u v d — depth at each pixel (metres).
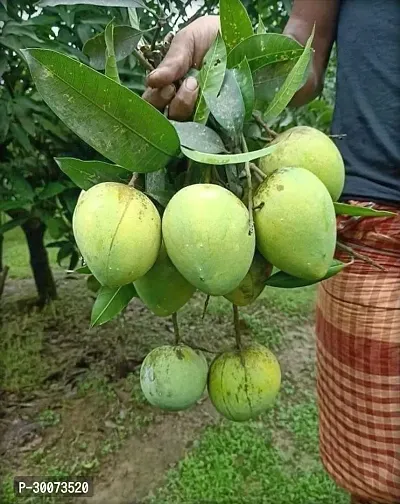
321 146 0.74
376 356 1.24
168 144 0.70
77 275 4.83
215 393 0.89
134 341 3.69
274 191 0.67
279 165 0.74
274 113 0.80
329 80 3.67
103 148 0.69
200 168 0.74
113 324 3.92
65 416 2.93
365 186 1.20
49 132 2.77
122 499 2.38
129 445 2.72
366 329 1.24
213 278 0.65
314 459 2.54
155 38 0.91
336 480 1.35
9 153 2.94
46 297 4.18
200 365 0.89
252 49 0.83
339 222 1.25
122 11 2.21
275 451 2.59
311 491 2.33
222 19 0.84
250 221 0.66
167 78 0.82
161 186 0.75
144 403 3.00
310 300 4.36
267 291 4.52
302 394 3.09
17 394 3.10
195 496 2.35
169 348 0.90
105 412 2.95
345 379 1.30
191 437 2.75
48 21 2.19
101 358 3.50
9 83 2.61
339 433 1.33
